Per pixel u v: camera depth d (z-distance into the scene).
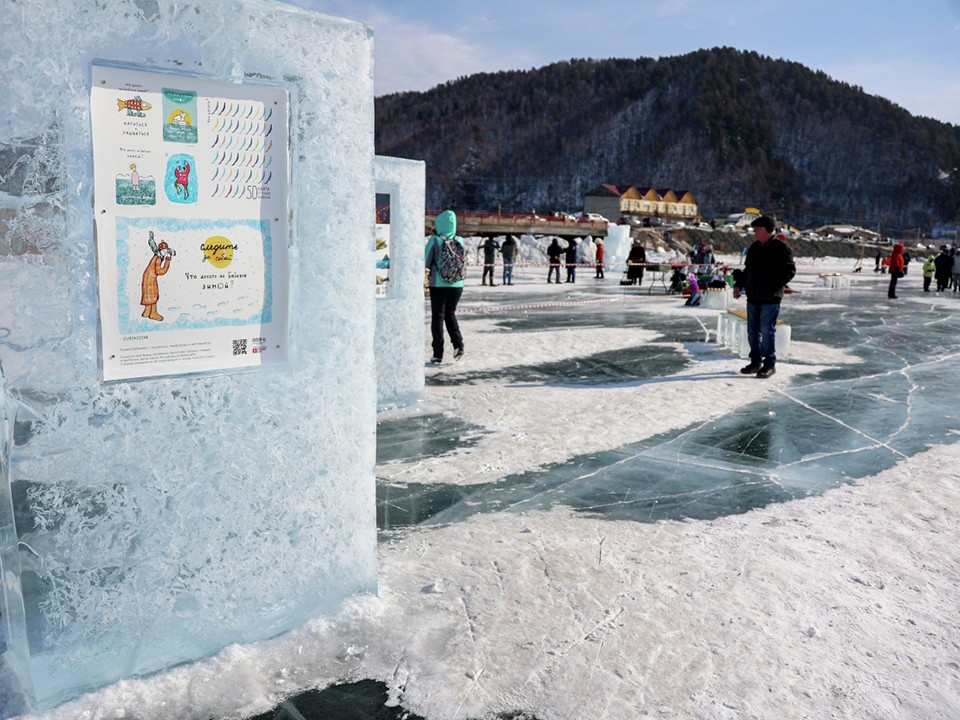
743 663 2.79
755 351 8.75
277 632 2.92
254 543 2.83
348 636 2.95
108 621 2.55
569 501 4.61
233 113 2.59
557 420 6.62
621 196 129.00
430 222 43.44
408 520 4.28
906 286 28.97
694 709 2.53
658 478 5.06
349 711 2.52
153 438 2.55
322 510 2.98
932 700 2.61
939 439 6.04
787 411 7.00
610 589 3.36
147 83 2.41
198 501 2.67
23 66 2.20
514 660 2.80
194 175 2.54
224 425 2.70
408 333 7.00
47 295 2.32
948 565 3.68
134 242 2.45
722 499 4.65
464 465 5.32
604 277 30.11
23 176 2.24
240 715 2.49
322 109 2.79
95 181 2.35
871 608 3.24
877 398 7.58
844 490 4.82
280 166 2.71
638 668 2.76
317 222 2.82
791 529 4.13
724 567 3.61
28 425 2.33
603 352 10.42
